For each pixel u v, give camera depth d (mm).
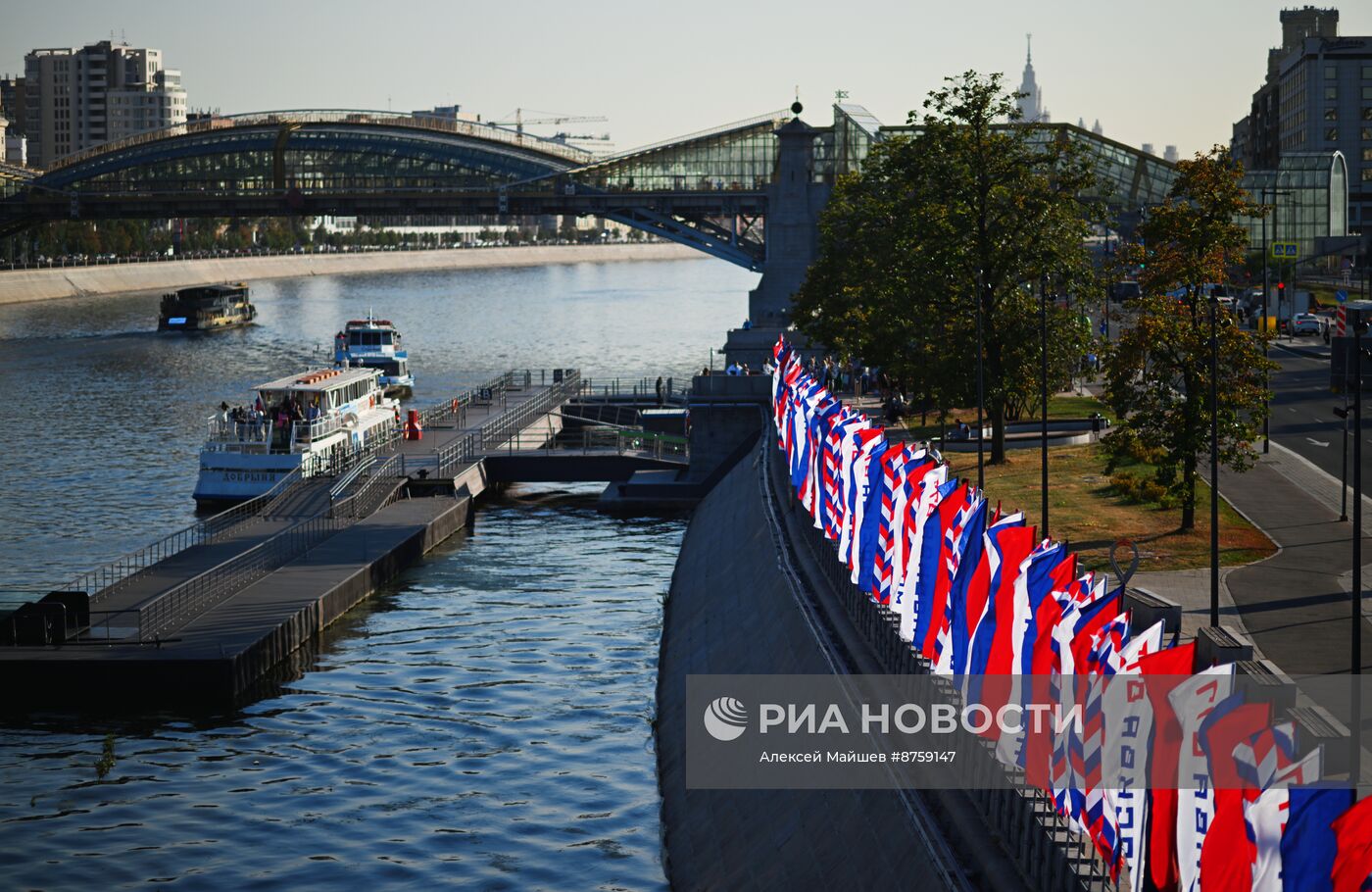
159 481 108188
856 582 51188
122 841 47688
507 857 46781
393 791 51688
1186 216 68500
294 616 66812
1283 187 186750
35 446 124250
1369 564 60656
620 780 52812
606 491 104625
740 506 82375
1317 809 21531
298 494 93375
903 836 36594
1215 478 51281
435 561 85625
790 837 42594
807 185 173875
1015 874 31609
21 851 46906
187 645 61812
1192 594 56531
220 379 171500
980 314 73375
